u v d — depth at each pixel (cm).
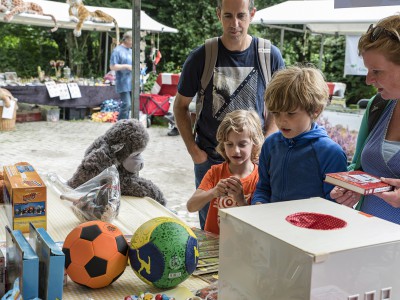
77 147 724
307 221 92
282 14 714
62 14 909
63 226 185
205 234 176
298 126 148
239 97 236
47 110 955
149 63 1356
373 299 84
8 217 187
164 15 1432
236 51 233
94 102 1003
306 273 77
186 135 247
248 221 91
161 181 550
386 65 126
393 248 83
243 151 190
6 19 744
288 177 158
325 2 714
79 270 126
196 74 238
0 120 829
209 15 1398
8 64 1392
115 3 1413
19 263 109
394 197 121
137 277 139
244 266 92
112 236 130
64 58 1464
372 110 159
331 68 1219
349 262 79
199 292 127
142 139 235
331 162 152
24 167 199
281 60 242
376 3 258
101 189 187
